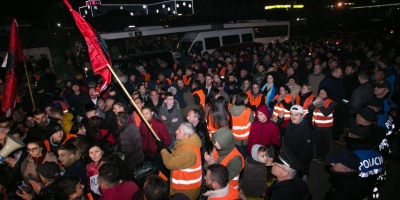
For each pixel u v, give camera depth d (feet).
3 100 19.33
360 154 10.58
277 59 40.45
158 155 16.99
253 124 16.55
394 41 56.59
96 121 15.42
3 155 12.12
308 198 9.29
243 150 18.10
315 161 20.81
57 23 88.69
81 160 13.21
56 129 15.28
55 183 10.81
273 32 80.33
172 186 12.98
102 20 109.81
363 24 112.27
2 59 46.80
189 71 33.22
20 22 66.90
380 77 20.08
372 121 12.21
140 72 36.78
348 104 20.76
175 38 64.34
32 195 13.32
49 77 38.91
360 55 46.03
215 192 9.87
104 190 10.34
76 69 56.34
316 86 26.35
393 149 22.15
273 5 166.50
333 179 10.64
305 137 14.47
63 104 23.93
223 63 41.39
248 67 44.96
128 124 15.58
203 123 16.97
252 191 12.66
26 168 13.50
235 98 18.52
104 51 15.85
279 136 16.08
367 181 10.44
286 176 9.37
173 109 19.58
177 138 12.90
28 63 45.50
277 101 21.35
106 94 24.84
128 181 10.96
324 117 19.49
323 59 48.21
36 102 26.45
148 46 60.90
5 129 15.51
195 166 12.53
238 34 66.28
